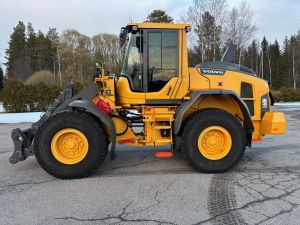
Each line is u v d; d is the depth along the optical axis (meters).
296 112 16.59
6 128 11.23
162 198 4.06
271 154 6.41
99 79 5.22
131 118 5.55
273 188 4.35
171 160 5.96
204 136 5.08
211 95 5.40
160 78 5.31
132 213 3.63
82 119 4.85
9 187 4.57
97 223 3.40
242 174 5.02
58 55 51.38
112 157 5.02
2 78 55.00
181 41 5.25
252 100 5.71
